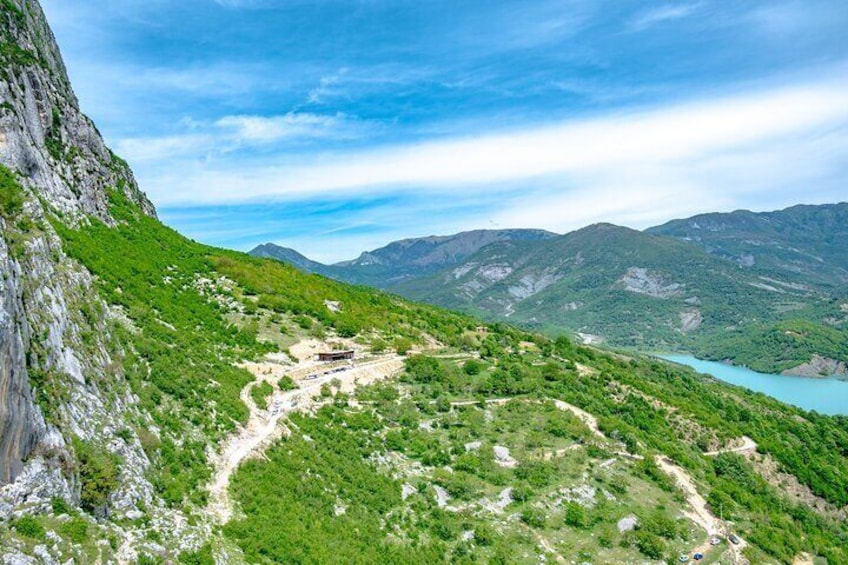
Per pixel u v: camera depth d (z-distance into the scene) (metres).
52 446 39.66
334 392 106.69
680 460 112.88
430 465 91.88
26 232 54.41
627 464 103.81
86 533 38.09
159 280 115.31
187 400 71.56
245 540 52.97
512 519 82.62
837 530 115.69
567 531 82.38
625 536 82.88
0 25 113.75
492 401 122.31
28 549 33.50
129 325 85.56
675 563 81.00
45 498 37.00
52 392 43.38
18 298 42.56
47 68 125.88
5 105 94.00
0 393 35.06
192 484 56.59
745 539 92.94
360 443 89.94
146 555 41.25
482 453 96.31
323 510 67.44
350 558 60.34
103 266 100.31
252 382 94.31
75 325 56.00
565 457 100.31
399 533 72.75
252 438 74.62
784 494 126.00
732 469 124.06
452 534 76.19
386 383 119.44
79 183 119.19
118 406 55.53
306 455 77.31
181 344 90.25
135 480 47.56
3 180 67.00
